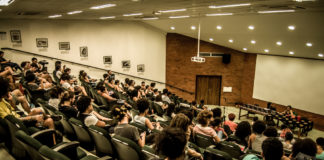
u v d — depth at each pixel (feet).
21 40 36.68
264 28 28.66
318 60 37.55
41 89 18.83
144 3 19.02
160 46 48.93
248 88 51.19
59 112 12.43
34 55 37.83
